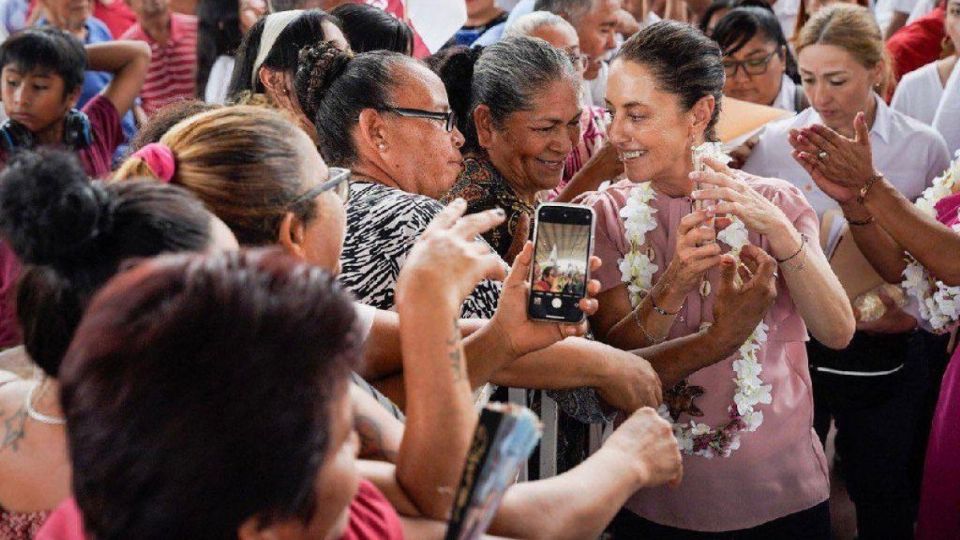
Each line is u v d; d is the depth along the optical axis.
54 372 1.22
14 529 1.32
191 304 0.89
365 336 1.66
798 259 2.10
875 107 3.41
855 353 3.09
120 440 0.86
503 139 2.47
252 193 1.42
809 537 2.36
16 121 3.46
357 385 1.49
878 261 2.73
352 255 1.90
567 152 2.49
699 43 2.15
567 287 1.63
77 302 1.16
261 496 0.88
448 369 1.29
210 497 0.86
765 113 3.42
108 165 3.85
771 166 3.37
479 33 4.39
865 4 5.54
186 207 1.21
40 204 1.13
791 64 4.29
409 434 1.27
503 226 2.46
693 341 2.12
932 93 4.09
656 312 2.13
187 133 1.44
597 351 1.95
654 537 2.37
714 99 2.20
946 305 2.59
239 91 2.65
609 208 2.30
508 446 1.07
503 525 1.29
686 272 2.06
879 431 3.18
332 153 2.21
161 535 0.87
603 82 4.00
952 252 2.50
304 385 0.89
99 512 0.89
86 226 1.14
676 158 2.21
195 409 0.86
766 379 2.27
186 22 4.61
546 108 2.41
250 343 0.88
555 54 2.46
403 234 1.92
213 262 0.94
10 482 1.32
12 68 3.40
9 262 1.30
